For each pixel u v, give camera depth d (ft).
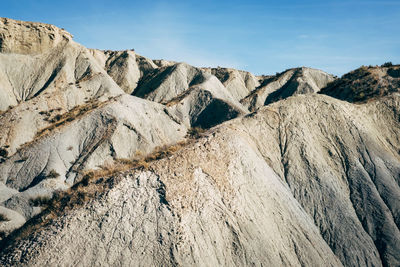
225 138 74.13
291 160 82.79
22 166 118.11
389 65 148.25
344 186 78.59
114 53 359.05
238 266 51.60
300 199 74.59
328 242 66.18
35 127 159.53
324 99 102.58
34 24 236.63
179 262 47.96
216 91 250.37
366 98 116.47
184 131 183.83
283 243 59.31
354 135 91.76
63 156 122.93
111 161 124.98
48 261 45.78
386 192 75.92
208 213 56.13
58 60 241.96
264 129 89.66
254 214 60.64
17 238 54.34
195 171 62.49
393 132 100.37
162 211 54.08
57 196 65.51
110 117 144.15
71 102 201.46
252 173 69.05
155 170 61.21
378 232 67.36
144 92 281.74
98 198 55.67
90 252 47.78
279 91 303.27
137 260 47.78
